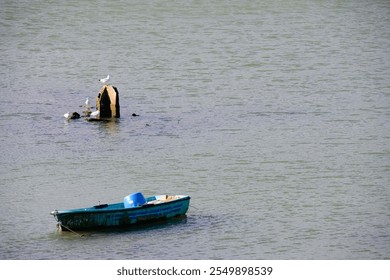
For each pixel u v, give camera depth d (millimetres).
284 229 143125
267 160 178375
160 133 198125
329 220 147000
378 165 175250
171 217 144750
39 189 162000
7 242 137250
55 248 135125
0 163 177625
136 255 133250
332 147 187500
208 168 173250
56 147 188250
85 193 159750
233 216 148000
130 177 168500
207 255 133750
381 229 143375
